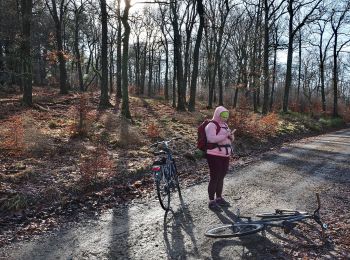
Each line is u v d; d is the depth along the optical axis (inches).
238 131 625.6
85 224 229.9
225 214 251.8
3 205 247.0
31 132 413.4
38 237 208.2
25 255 185.0
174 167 290.2
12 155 367.6
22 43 643.5
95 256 184.1
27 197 262.4
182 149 480.4
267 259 179.3
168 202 257.3
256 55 1334.9
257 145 612.4
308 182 351.6
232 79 1756.9
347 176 381.7
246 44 1440.7
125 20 677.9
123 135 485.1
